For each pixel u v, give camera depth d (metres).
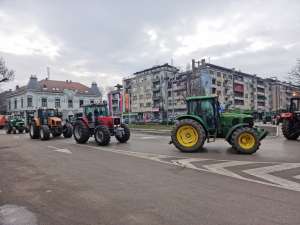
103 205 4.56
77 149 11.70
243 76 78.19
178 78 64.44
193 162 8.17
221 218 3.93
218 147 11.50
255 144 9.58
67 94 54.66
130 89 78.25
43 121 17.89
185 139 10.47
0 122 37.12
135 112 75.62
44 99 52.16
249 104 79.81
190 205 4.48
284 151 10.23
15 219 4.05
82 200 4.84
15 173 7.16
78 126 14.10
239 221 3.82
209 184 5.71
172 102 63.56
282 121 15.37
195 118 10.55
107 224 3.82
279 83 94.38
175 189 5.39
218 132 10.49
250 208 4.29
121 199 4.84
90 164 8.20
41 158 9.52
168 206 4.45
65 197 5.03
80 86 59.97
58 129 17.95
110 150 11.17
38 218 4.08
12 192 5.42
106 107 14.52
